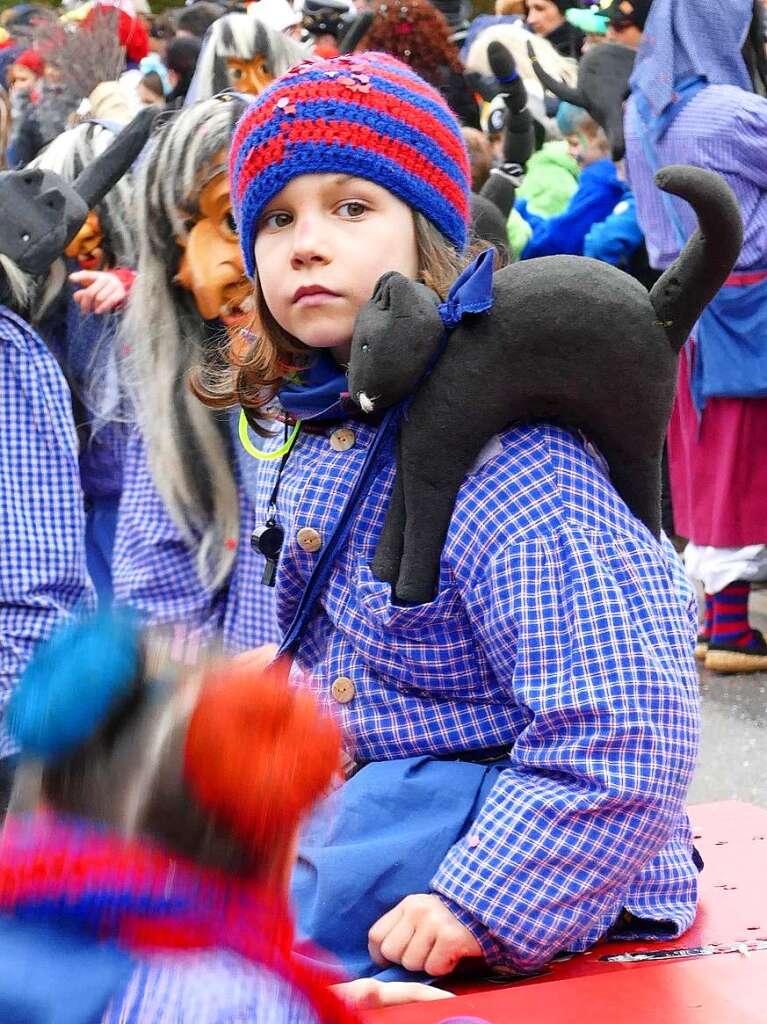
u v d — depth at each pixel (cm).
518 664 171
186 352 260
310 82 185
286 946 109
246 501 261
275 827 106
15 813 110
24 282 279
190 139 259
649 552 175
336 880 174
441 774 179
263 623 258
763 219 430
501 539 173
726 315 439
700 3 436
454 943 167
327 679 188
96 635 112
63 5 756
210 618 263
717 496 459
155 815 106
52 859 106
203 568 260
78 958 104
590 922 168
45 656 112
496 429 177
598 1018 155
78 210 277
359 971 173
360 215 186
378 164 184
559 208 566
